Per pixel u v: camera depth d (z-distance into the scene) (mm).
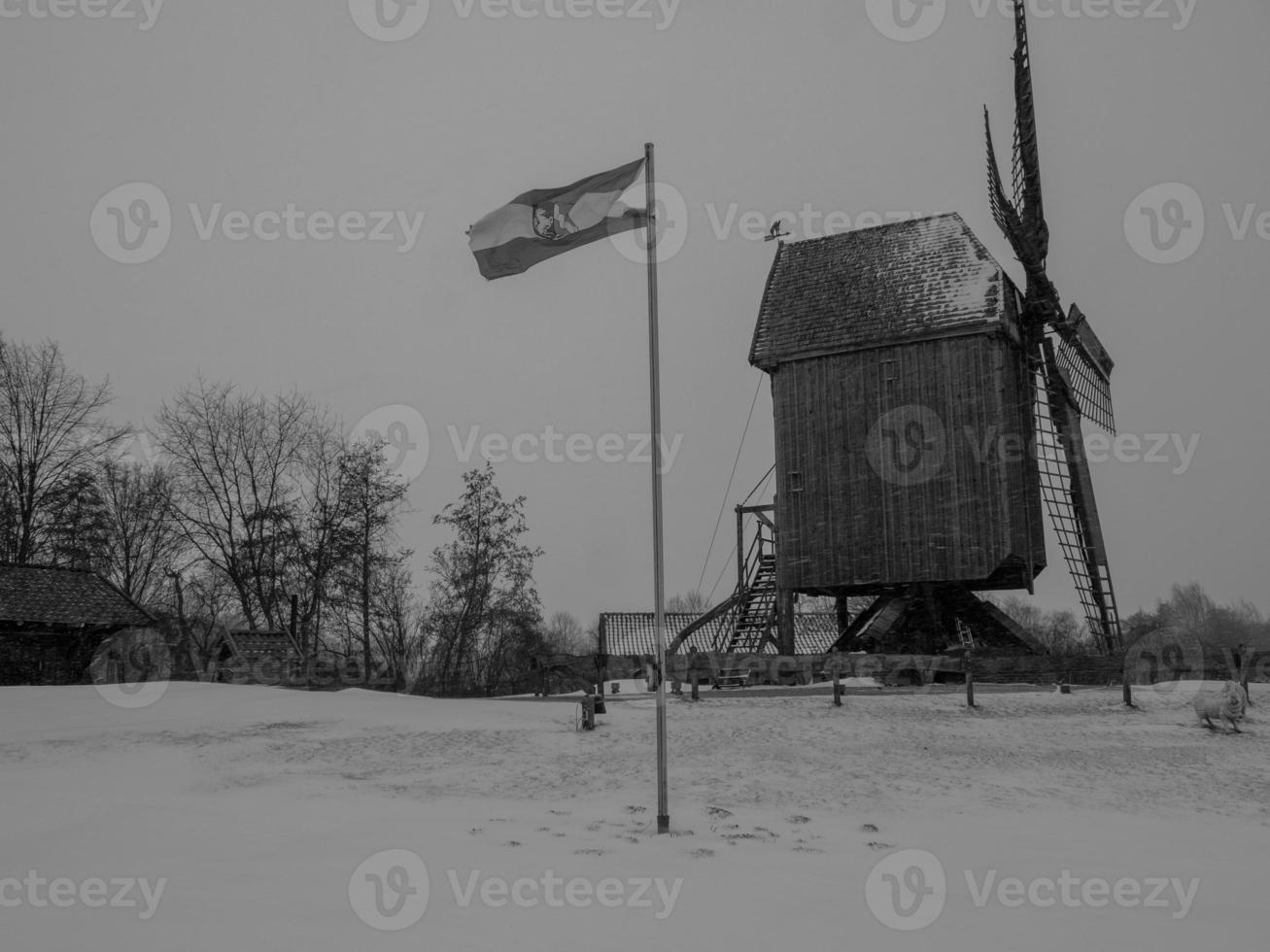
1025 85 40750
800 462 39031
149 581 63344
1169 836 16594
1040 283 40031
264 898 11281
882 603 39906
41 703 31922
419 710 31281
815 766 22656
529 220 18984
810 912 11422
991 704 31094
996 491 36156
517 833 15422
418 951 9602
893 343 38031
